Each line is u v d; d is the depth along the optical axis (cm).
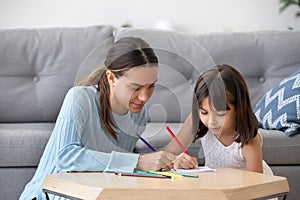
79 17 429
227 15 436
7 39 288
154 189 120
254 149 187
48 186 136
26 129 244
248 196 126
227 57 290
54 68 287
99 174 142
